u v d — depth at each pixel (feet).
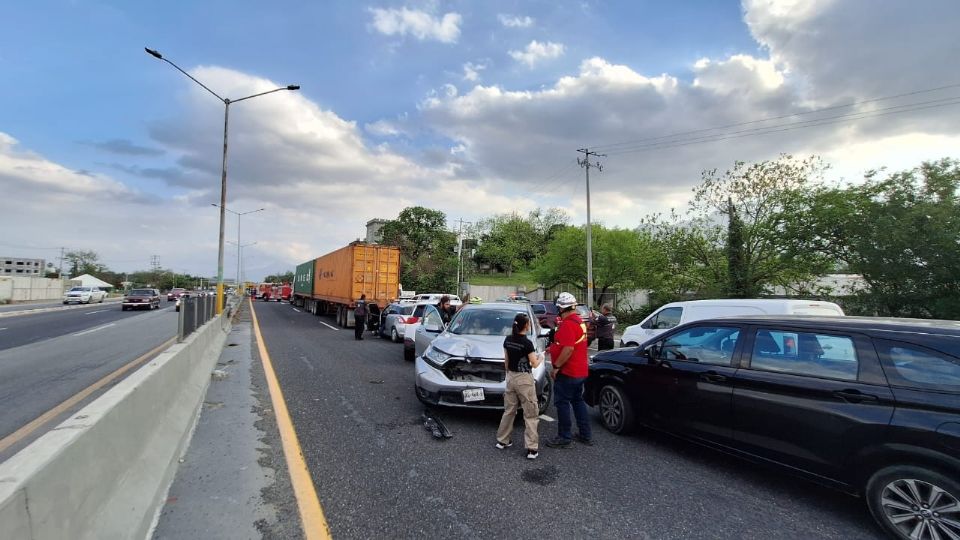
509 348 16.80
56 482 6.77
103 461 8.83
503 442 17.21
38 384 27.12
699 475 14.98
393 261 72.84
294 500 12.26
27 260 325.42
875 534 11.46
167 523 10.75
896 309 52.54
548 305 62.23
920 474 10.80
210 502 11.91
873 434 11.66
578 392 17.99
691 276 79.71
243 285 248.52
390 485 13.50
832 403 12.56
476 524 11.34
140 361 35.24
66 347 43.55
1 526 5.29
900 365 11.87
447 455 16.19
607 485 13.99
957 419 10.52
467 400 19.69
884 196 56.44
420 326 30.89
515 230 253.85
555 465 15.58
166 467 12.79
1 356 37.99
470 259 242.58
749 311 31.14
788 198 66.74
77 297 140.97
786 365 14.01
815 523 11.96
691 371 16.33
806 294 66.33
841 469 12.26
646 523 11.67
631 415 18.83
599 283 109.40
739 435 14.61
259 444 16.49
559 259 113.19
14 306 129.29
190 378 21.39
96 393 24.80
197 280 432.66
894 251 52.39
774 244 68.03
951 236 48.06
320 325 74.84
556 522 11.56
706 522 11.83
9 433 18.22
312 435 17.83
